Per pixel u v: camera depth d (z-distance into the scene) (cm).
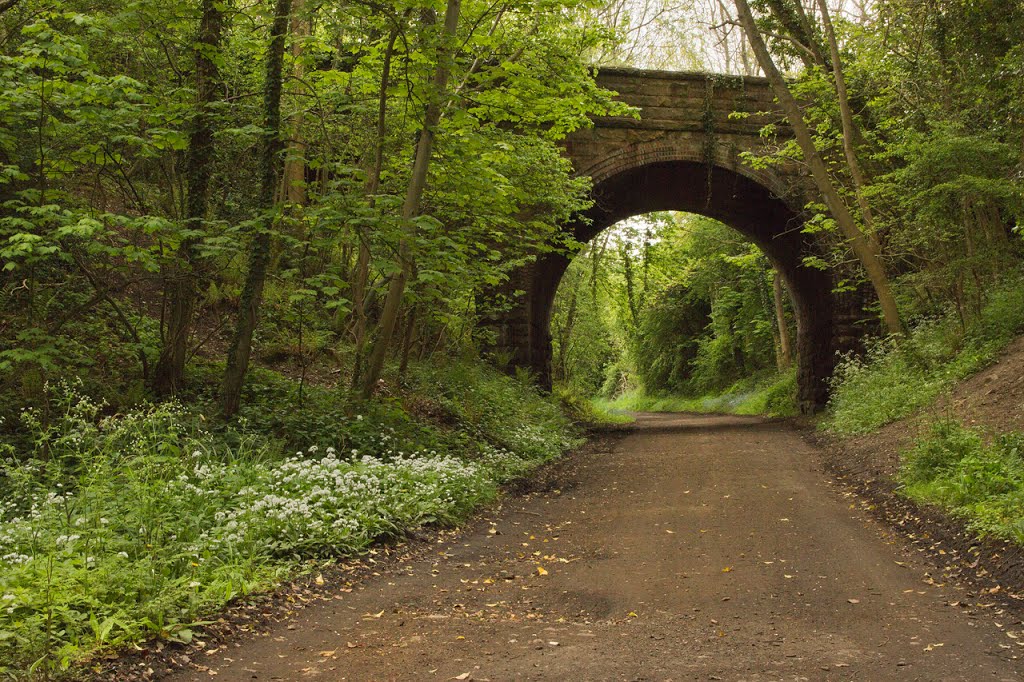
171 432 820
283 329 1561
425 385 1538
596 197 2395
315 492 762
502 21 1521
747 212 2645
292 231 1658
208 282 1545
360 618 565
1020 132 1473
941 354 1560
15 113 958
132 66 1298
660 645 501
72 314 1059
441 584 661
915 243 1716
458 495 952
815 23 2166
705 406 4222
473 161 1259
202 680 443
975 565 655
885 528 831
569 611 586
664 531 862
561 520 951
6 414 931
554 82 1549
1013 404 1121
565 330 3453
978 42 1583
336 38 1470
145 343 1215
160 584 539
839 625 539
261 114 1191
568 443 1750
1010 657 465
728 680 437
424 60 1142
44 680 413
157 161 1276
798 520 891
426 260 1177
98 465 704
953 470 920
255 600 573
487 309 2105
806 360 2633
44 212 898
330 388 1355
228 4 1126
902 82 1880
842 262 2164
